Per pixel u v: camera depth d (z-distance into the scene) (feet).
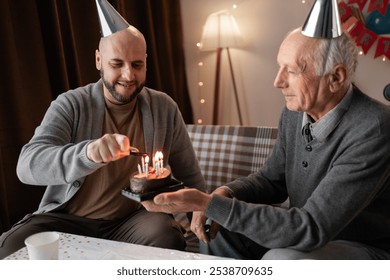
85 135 4.69
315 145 3.70
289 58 3.43
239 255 4.20
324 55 3.31
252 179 4.43
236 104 10.82
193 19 10.68
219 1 10.37
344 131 3.48
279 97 10.39
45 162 3.95
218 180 6.25
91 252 3.26
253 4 10.12
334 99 3.53
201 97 11.08
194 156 5.58
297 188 4.01
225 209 3.28
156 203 3.18
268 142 5.92
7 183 6.34
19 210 6.56
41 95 6.55
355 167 3.27
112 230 4.77
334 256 3.32
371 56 9.37
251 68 10.50
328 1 3.22
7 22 6.03
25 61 6.39
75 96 4.75
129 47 4.38
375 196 3.60
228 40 9.56
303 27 3.42
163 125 5.11
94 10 7.39
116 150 3.52
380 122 3.32
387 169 3.34
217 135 6.38
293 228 3.20
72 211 4.75
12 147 6.34
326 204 3.22
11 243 4.12
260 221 3.24
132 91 4.60
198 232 3.84
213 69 10.79
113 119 4.89
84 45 7.45
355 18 9.14
